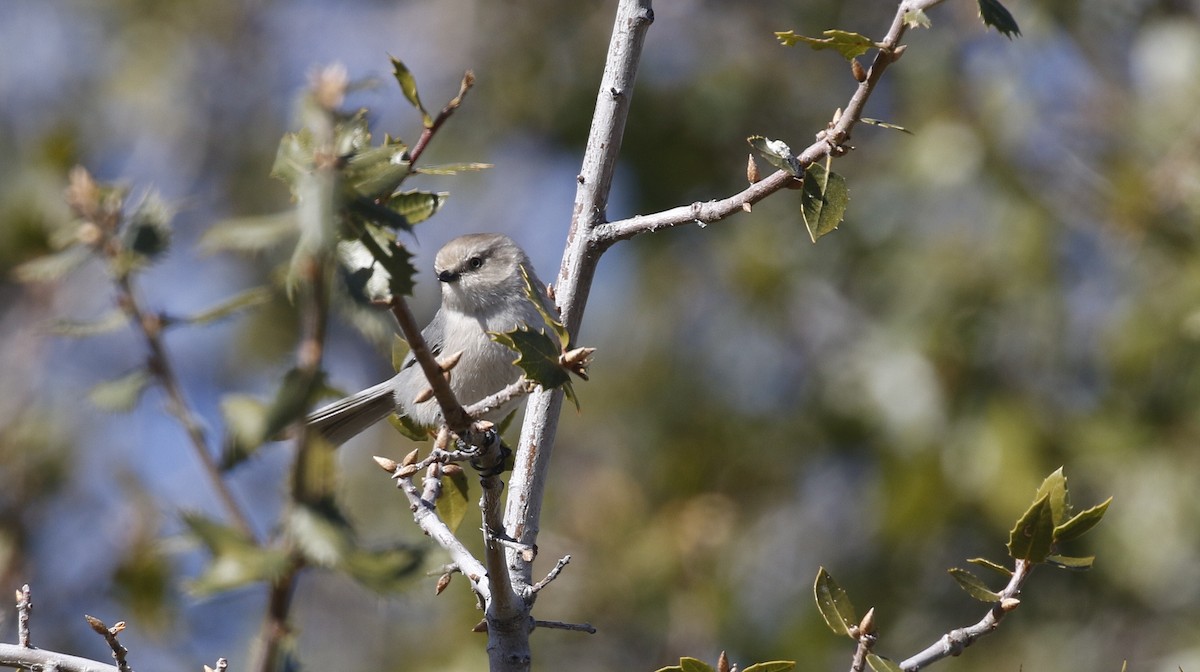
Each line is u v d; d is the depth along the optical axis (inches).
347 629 589.9
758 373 559.2
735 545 478.6
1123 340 477.1
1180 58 504.1
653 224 257.0
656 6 619.2
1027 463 470.9
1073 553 471.2
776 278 549.6
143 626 319.6
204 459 187.8
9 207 479.8
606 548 456.8
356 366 651.5
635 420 551.8
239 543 148.1
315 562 146.4
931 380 494.6
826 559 506.0
